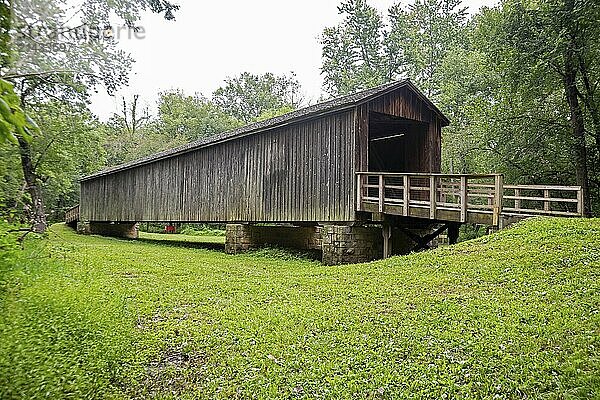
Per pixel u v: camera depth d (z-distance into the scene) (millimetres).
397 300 7566
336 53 43750
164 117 51594
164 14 8188
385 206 13109
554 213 13109
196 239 26016
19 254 5555
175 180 20781
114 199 24625
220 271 11547
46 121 17891
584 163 18844
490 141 23094
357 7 42625
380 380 4648
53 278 7715
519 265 8695
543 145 20266
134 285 8992
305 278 10227
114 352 4988
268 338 5918
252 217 16938
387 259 11719
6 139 1955
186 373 4938
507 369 4754
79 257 12344
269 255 16062
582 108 19875
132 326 6199
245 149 17438
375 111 14328
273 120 17344
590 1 14500
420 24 40250
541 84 18984
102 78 13297
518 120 21062
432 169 15961
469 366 4906
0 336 4238
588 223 10781
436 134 16156
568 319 5871
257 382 4684
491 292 7473
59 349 4512
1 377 3555
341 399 4328
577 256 8547
